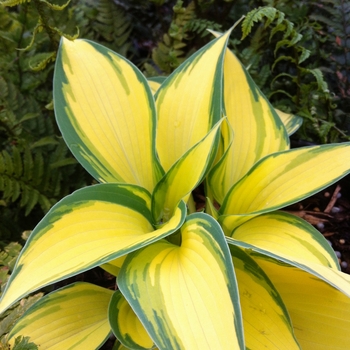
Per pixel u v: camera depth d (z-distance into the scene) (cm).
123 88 38
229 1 53
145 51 67
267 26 48
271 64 54
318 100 48
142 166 38
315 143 48
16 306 37
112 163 37
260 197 36
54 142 50
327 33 49
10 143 51
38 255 29
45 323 34
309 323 34
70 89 37
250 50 51
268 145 40
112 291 37
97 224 32
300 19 50
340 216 46
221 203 40
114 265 35
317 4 49
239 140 40
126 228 33
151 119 38
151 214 36
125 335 31
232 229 36
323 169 34
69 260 29
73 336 34
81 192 32
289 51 51
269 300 33
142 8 62
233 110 41
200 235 30
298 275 35
